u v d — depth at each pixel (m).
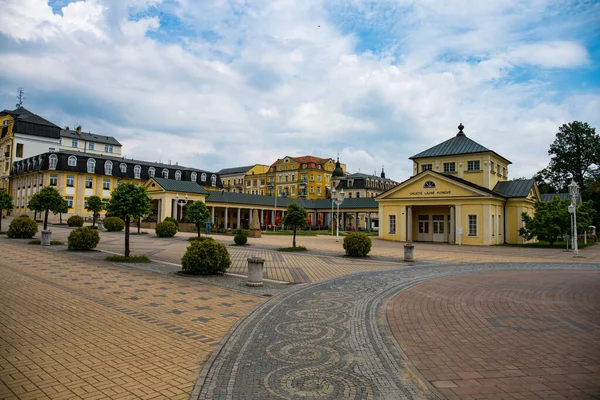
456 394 4.66
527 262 21.05
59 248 20.30
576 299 10.27
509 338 6.92
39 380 4.80
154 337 6.65
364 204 62.47
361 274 15.05
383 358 5.89
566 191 62.62
